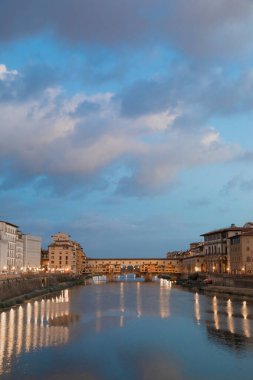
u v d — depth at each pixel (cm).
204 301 13000
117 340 6944
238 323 8506
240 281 15862
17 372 5228
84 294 16312
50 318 9256
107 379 4997
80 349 6316
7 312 10250
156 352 6147
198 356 5931
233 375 5122
